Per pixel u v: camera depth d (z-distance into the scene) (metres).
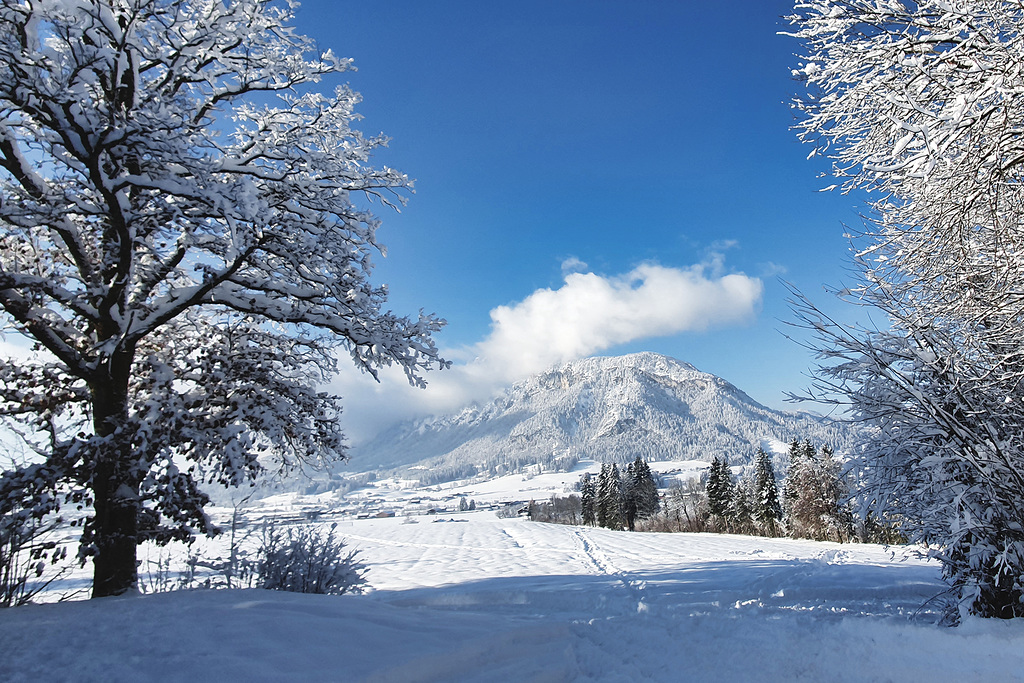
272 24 8.42
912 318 5.86
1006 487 5.10
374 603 6.58
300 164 7.45
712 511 57.69
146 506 7.20
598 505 73.81
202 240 7.16
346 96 8.81
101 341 7.31
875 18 5.12
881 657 3.86
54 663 3.74
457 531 44.03
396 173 8.66
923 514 5.89
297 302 8.24
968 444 5.43
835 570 13.23
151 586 8.29
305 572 8.84
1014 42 4.63
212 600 5.55
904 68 4.92
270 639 4.34
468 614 6.52
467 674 4.20
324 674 3.76
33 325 6.83
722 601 9.64
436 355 8.07
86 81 6.45
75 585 10.53
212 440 7.25
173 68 7.64
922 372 6.14
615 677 4.01
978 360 5.68
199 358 8.41
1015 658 3.56
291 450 9.19
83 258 7.46
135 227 6.87
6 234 7.90
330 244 7.58
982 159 4.49
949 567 6.12
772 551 21.19
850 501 7.07
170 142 6.18
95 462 6.29
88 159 6.18
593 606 9.08
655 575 14.37
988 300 5.34
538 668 4.26
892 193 5.98
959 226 4.96
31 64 5.63
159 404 7.02
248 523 8.97
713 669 3.94
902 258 5.71
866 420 6.52
